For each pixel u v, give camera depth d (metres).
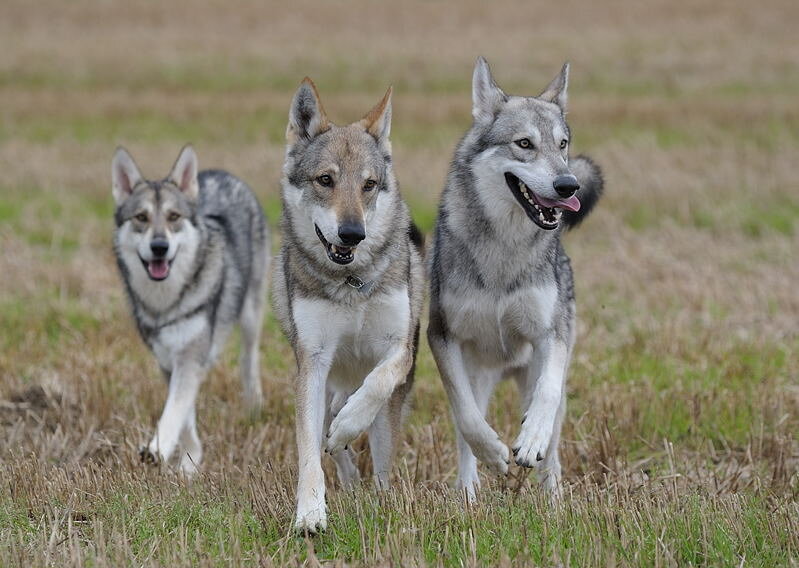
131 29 63.72
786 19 63.72
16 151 33.66
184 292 14.33
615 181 28.56
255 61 53.28
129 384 15.57
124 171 15.23
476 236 11.58
